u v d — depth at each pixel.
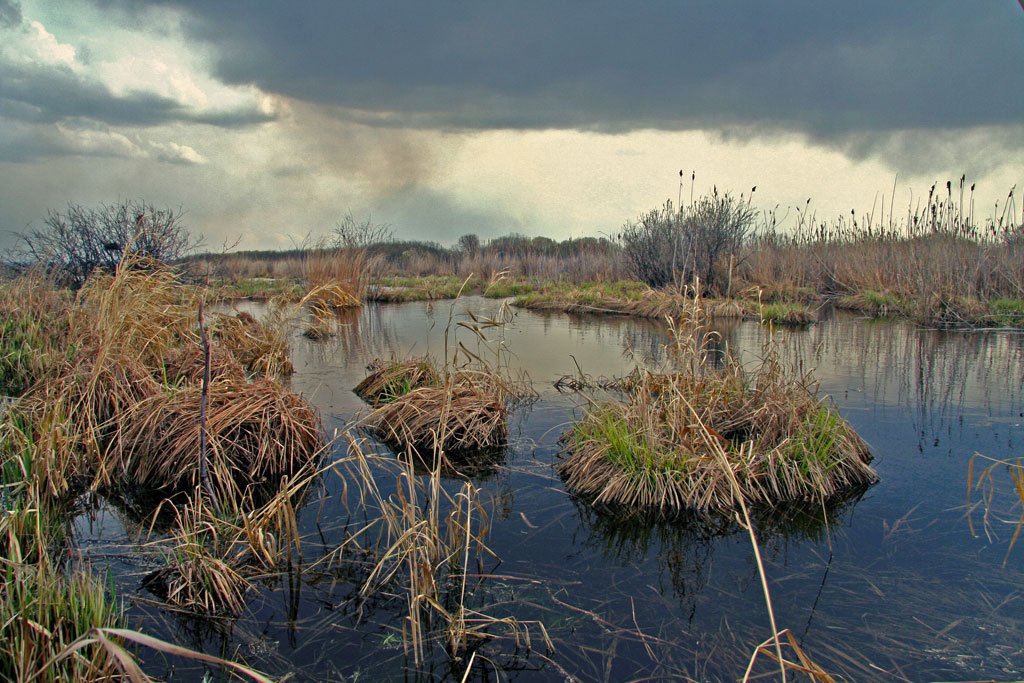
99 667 2.87
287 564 4.00
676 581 3.87
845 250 19.56
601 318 15.91
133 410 5.61
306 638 3.32
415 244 34.84
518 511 4.84
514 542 4.37
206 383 4.32
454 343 11.79
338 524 4.57
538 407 7.44
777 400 5.73
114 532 4.45
